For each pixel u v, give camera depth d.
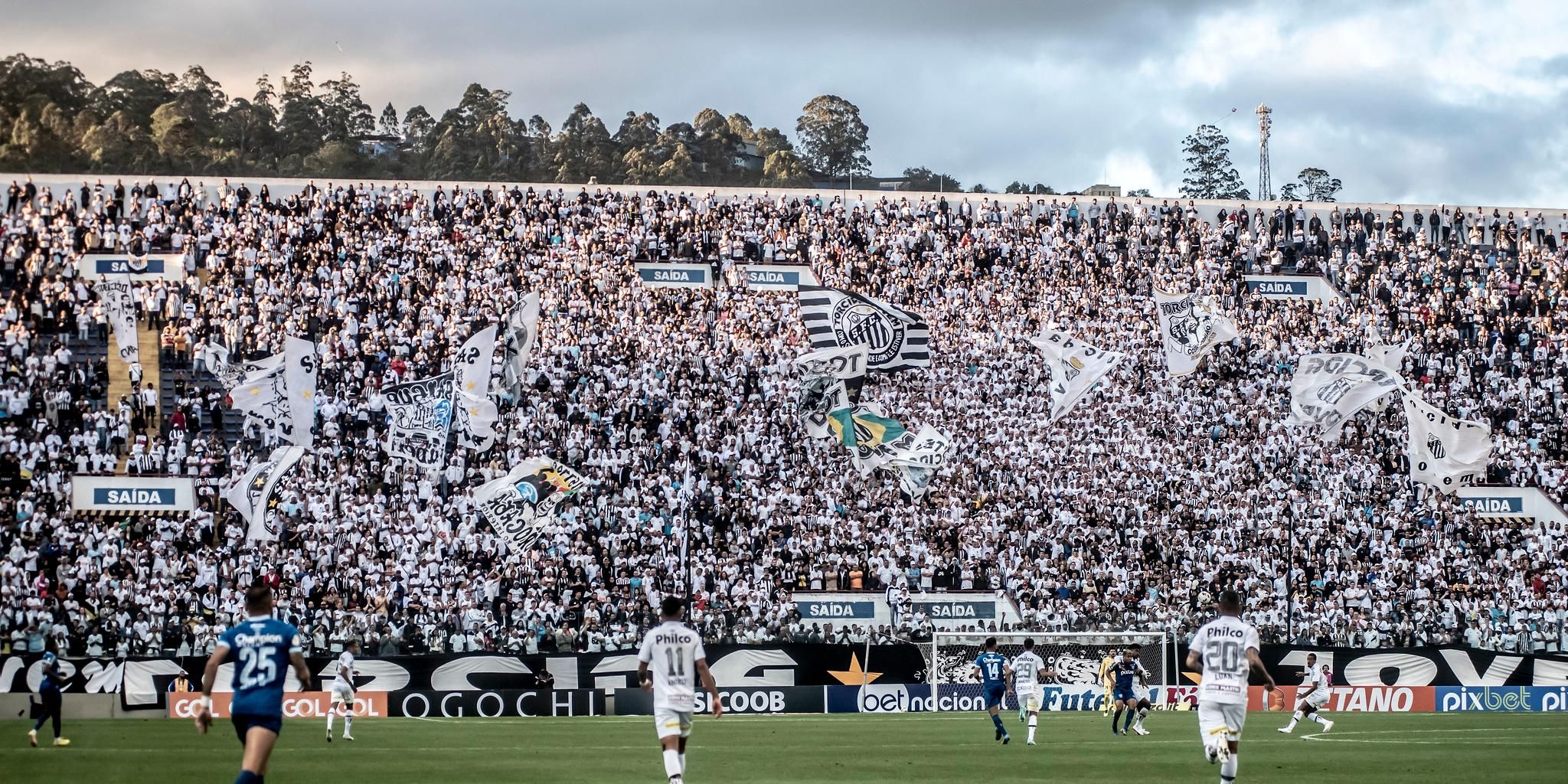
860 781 27.27
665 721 22.05
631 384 69.50
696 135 177.38
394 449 57.00
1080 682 51.41
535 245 80.19
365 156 162.75
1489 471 72.19
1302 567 63.38
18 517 55.97
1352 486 69.62
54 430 63.00
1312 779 27.66
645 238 82.38
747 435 67.50
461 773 28.34
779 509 62.91
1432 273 88.81
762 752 33.31
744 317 76.75
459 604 53.53
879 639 54.28
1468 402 77.56
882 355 61.91
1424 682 51.66
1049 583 60.25
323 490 58.94
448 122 164.25
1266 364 79.19
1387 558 64.25
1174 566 63.19
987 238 86.19
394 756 32.06
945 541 62.19
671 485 63.69
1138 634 51.34
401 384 57.25
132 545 55.31
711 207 85.88
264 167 149.62
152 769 28.89
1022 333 78.12
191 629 49.62
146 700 45.25
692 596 56.00
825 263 83.19
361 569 55.25
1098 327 79.31
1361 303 86.25
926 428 61.88
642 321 74.75
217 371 63.88
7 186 78.56
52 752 32.53
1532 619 59.12
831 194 88.94
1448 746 35.31
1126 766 30.16
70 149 143.75
